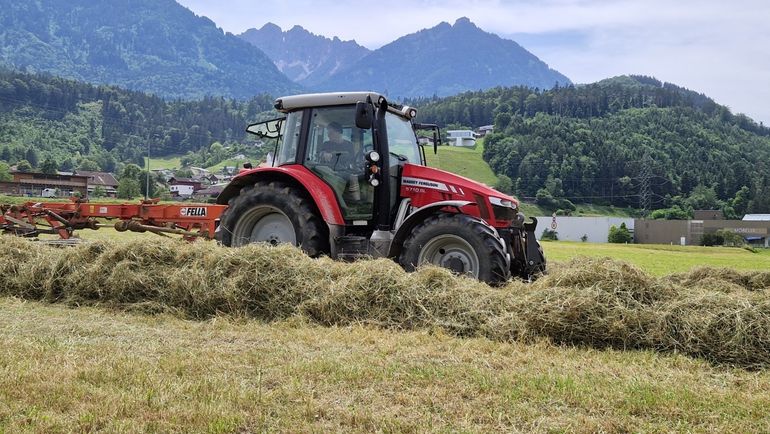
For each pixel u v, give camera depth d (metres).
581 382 3.92
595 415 3.40
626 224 70.19
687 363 4.61
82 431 3.01
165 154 169.75
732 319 4.80
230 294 5.93
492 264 6.65
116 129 163.00
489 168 112.19
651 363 4.55
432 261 6.99
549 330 5.12
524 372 4.16
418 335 5.18
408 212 7.62
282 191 7.79
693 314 4.96
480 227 6.76
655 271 14.53
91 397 3.44
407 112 8.34
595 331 5.04
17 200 31.91
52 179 73.81
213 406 3.33
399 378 3.95
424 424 3.19
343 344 4.89
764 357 4.61
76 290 6.53
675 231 68.75
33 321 5.55
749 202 103.00
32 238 8.36
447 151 119.06
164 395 3.48
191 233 8.70
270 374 3.96
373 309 5.65
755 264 20.14
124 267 6.38
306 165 7.98
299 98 8.12
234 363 4.23
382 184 7.53
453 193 7.50
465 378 3.98
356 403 3.49
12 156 123.12
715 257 25.98
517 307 5.36
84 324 5.46
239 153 153.38
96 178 89.06
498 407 3.46
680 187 113.50
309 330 5.37
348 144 7.81
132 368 3.99
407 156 8.12
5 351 4.31
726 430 3.22
